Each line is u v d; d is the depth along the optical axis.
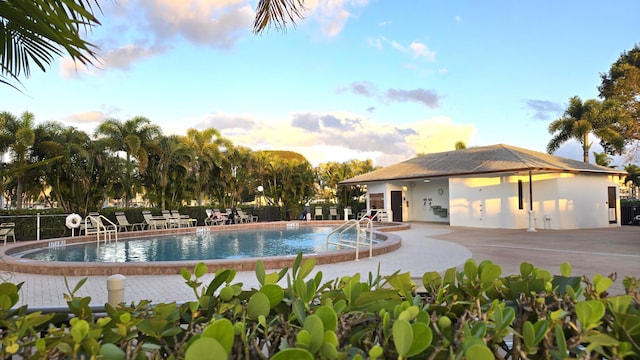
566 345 1.10
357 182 24.88
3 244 12.96
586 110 24.66
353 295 1.43
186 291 6.26
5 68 2.47
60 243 13.82
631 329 1.15
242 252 12.66
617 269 7.62
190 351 0.75
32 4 1.71
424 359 1.09
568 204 18.11
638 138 25.14
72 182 17.23
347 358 1.04
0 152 15.25
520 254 9.87
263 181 28.34
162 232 17.52
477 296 1.54
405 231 17.30
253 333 1.16
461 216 20.11
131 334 1.19
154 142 20.55
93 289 6.52
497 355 1.18
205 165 23.42
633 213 22.11
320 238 16.56
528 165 17.12
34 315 1.31
